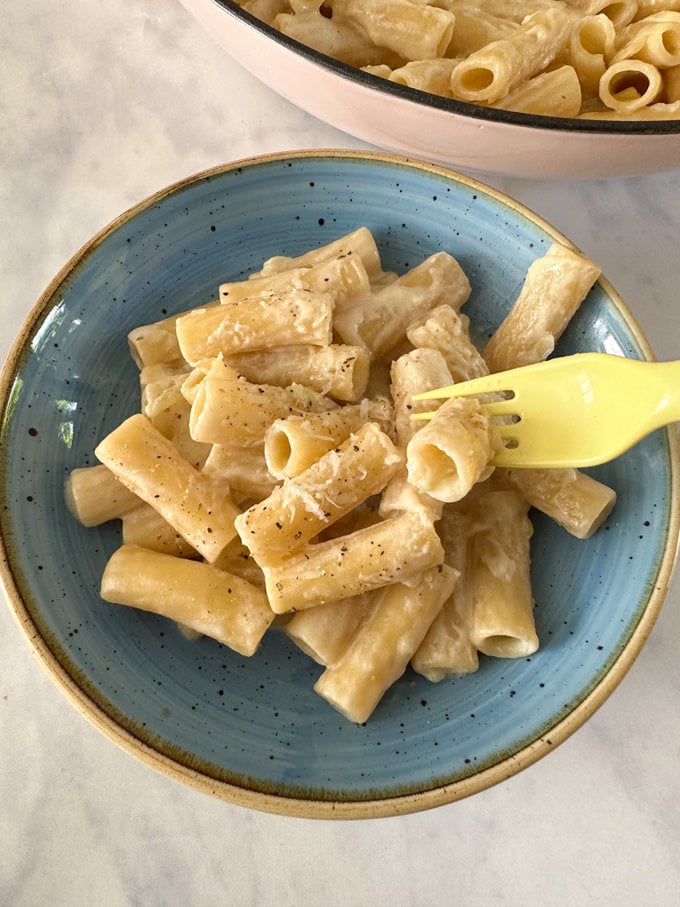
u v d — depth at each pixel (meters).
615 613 0.19
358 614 0.20
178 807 0.21
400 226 0.23
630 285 0.25
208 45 0.28
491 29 0.25
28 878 0.20
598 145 0.21
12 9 0.28
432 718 0.19
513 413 0.19
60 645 0.18
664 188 0.26
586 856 0.20
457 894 0.20
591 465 0.19
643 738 0.21
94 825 0.20
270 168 0.23
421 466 0.18
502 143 0.21
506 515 0.20
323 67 0.20
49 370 0.21
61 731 0.21
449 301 0.22
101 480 0.20
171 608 0.19
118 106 0.27
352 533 0.19
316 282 0.21
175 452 0.20
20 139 0.26
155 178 0.26
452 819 0.21
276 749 0.18
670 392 0.18
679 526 0.19
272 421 0.20
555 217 0.26
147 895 0.20
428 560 0.19
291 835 0.21
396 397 0.20
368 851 0.20
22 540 0.19
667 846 0.21
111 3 0.28
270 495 0.19
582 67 0.24
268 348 0.21
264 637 0.20
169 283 0.23
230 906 0.20
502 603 0.19
